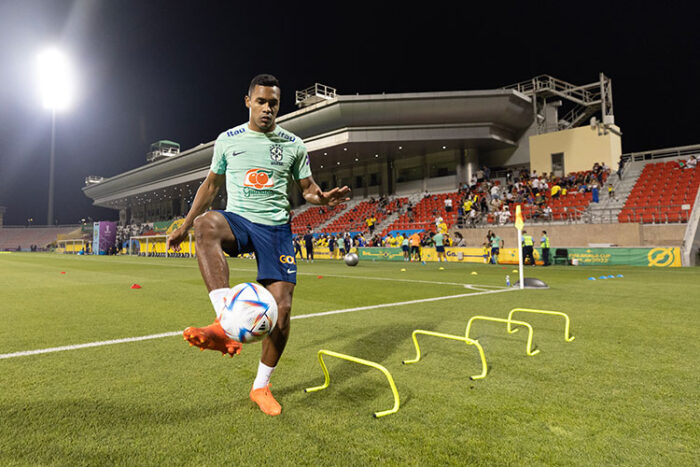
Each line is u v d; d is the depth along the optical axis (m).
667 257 14.76
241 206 2.33
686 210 16.45
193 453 1.79
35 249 60.94
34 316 5.54
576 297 6.96
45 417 2.18
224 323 1.65
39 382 2.77
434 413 2.22
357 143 27.38
